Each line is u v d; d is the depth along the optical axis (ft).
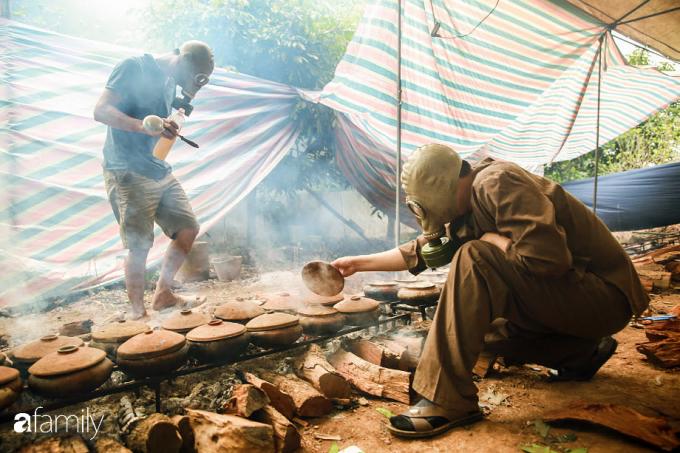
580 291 6.26
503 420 6.54
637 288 6.64
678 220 31.07
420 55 15.58
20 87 13.84
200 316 7.80
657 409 6.72
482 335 6.32
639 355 9.48
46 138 14.07
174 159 17.35
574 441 5.82
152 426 5.23
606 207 33.04
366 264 8.31
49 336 6.66
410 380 7.44
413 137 18.02
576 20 16.12
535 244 5.82
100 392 6.04
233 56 27.04
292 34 26.96
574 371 7.93
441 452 5.70
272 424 5.85
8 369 5.61
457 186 6.61
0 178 13.48
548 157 31.01
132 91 9.56
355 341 8.77
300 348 8.54
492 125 19.01
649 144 48.93
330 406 7.07
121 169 9.81
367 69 15.16
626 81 24.08
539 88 18.34
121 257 15.99
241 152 18.95
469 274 6.31
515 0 14.46
